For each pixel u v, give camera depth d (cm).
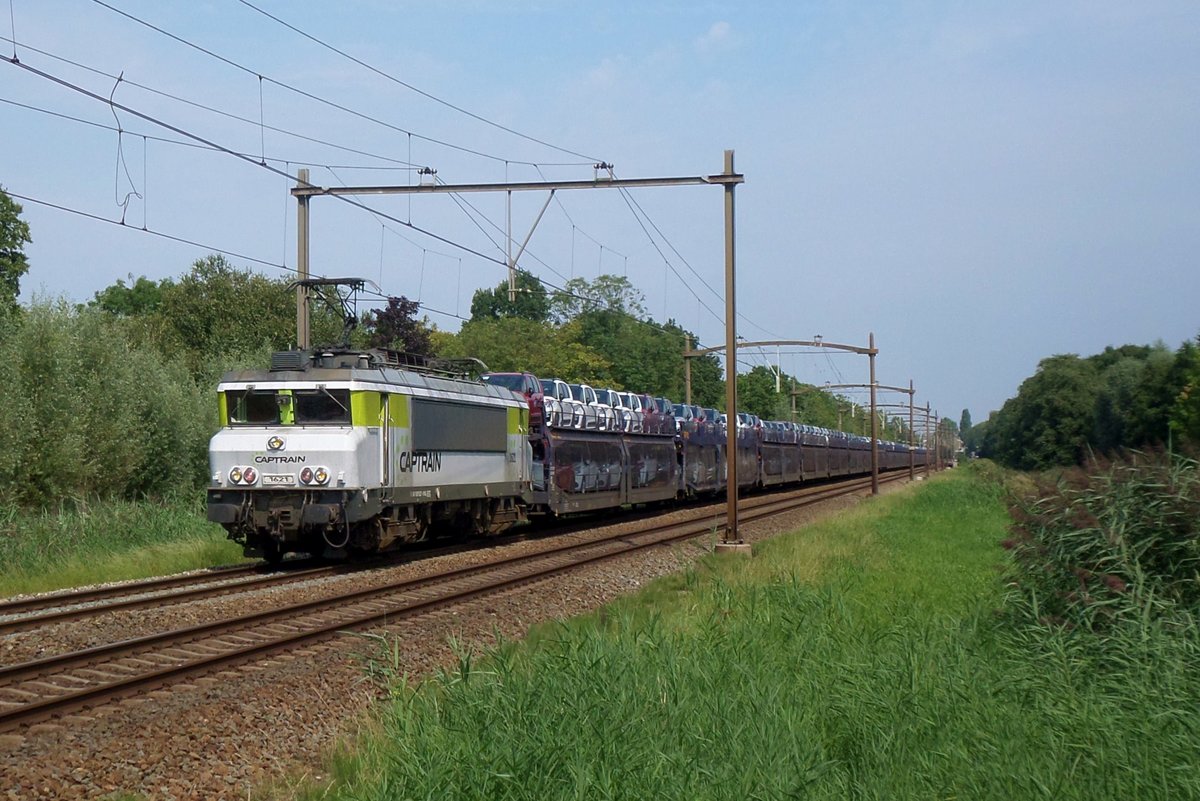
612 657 870
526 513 2547
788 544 2167
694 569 1811
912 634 1003
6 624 1196
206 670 996
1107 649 888
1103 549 1007
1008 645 984
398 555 2045
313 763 778
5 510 2080
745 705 757
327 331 4541
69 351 2569
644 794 603
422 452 1975
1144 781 621
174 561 1897
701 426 3950
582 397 2948
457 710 743
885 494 4488
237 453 1798
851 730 736
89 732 795
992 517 3172
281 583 1633
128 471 2653
